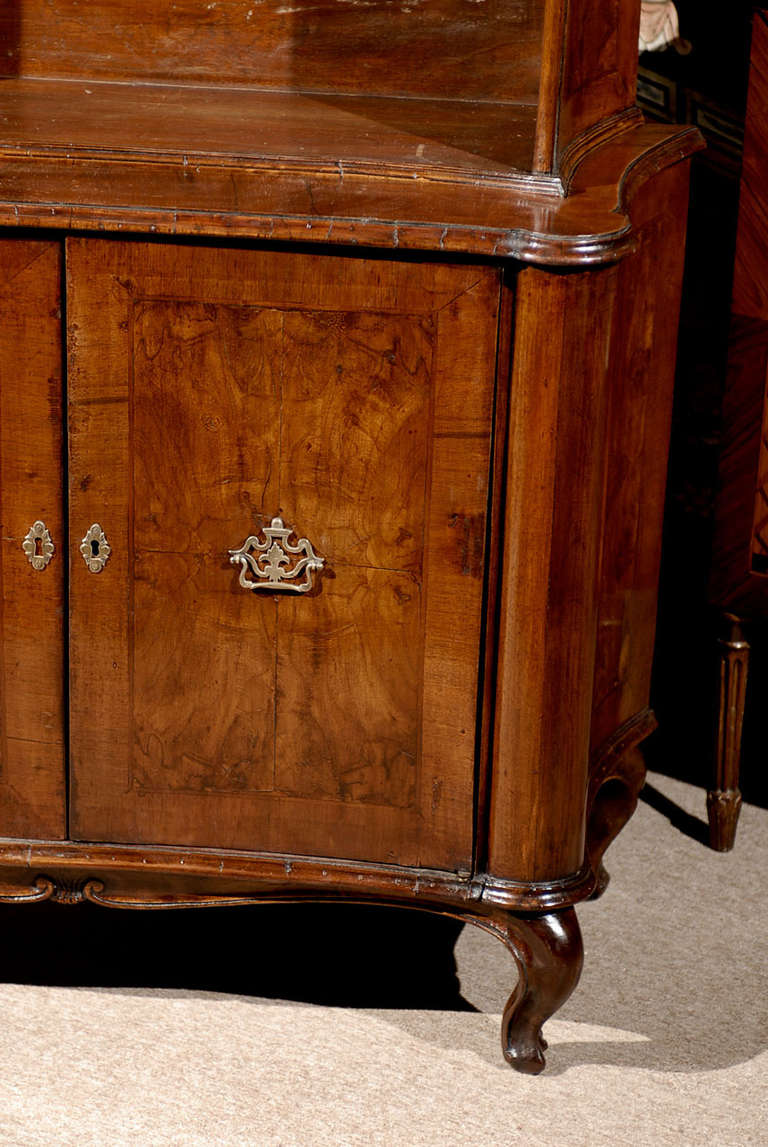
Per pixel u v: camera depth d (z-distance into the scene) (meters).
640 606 1.94
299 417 1.58
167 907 1.75
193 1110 1.64
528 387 1.53
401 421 1.57
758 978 1.90
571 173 1.63
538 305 1.51
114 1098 1.66
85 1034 1.76
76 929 1.96
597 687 1.82
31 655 1.67
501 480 1.57
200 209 1.52
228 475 1.61
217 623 1.65
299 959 1.91
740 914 2.03
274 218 1.51
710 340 2.34
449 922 2.00
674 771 2.39
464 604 1.60
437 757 1.66
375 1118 1.64
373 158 1.63
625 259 1.66
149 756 1.69
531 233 1.48
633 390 1.77
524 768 1.63
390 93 1.94
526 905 1.66
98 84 1.97
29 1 1.96
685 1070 1.74
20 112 1.79
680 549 2.46
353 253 1.53
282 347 1.57
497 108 1.89
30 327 1.57
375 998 1.84
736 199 2.26
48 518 1.63
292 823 1.70
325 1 1.92
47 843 1.72
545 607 1.59
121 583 1.64
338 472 1.59
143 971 1.88
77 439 1.60
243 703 1.67
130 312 1.57
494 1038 1.78
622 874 2.11
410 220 1.51
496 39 1.90
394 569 1.61
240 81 1.97
